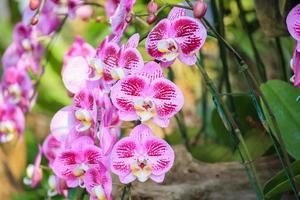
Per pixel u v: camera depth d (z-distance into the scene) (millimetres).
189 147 1381
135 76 915
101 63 963
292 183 942
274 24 1166
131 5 967
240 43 1496
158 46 915
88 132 1019
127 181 926
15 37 1405
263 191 1025
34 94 1396
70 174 990
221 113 965
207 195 1165
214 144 1420
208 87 942
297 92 1118
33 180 1275
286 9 1077
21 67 1402
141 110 918
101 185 962
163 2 1003
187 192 1149
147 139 920
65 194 1167
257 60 1312
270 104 1109
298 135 1079
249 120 1254
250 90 954
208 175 1209
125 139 922
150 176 925
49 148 1222
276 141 1089
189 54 914
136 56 924
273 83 1133
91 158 971
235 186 1180
